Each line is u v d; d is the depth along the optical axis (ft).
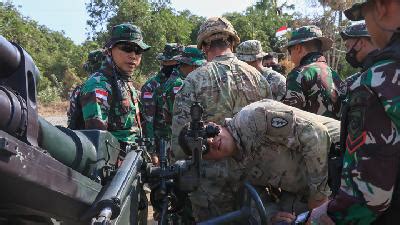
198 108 8.93
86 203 7.89
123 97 13.79
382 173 6.19
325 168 9.11
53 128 7.64
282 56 52.90
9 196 6.60
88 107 13.00
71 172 7.40
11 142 5.85
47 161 6.70
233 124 9.40
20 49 6.79
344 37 14.26
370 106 6.27
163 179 9.59
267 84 12.63
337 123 9.60
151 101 19.19
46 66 142.92
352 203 6.46
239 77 12.12
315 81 14.19
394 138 6.15
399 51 6.27
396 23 6.68
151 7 122.31
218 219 8.18
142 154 9.75
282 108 9.19
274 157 9.44
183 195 9.98
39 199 6.93
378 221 6.61
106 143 9.61
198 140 8.91
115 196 7.77
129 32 14.05
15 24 124.36
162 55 20.51
